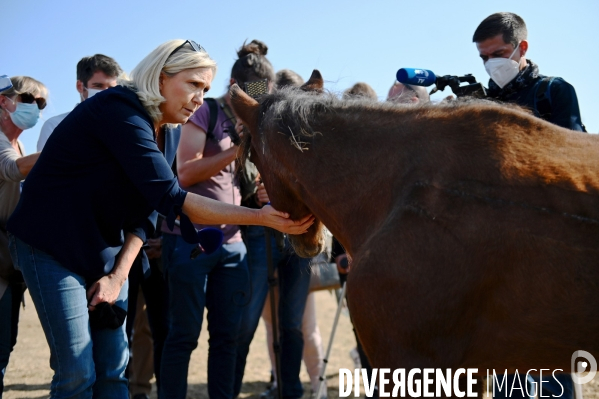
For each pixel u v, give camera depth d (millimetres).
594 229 2018
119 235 2938
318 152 2564
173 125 3215
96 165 2764
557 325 2059
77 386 2723
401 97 2721
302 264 4379
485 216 2121
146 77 2795
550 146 2195
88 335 2781
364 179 2447
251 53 4207
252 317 4367
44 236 2719
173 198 2762
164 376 3830
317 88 2889
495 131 2252
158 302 4266
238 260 4062
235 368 4324
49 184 2746
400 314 2168
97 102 2764
